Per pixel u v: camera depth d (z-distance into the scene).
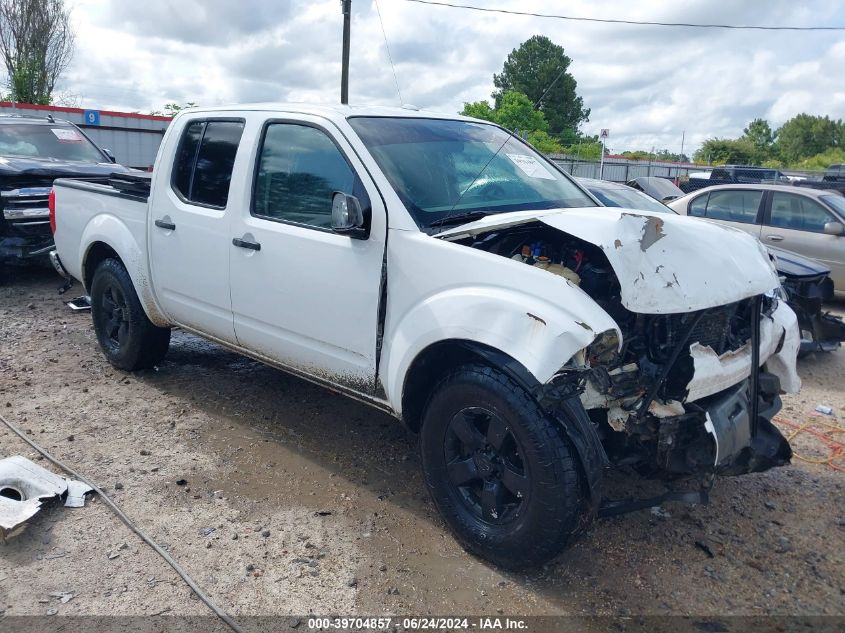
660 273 3.04
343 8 20.27
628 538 3.62
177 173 4.77
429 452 3.46
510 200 4.00
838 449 4.81
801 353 6.72
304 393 5.36
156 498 3.83
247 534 3.54
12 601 3.00
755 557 3.50
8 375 5.55
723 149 54.88
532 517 3.04
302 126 4.07
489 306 3.08
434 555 3.42
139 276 5.06
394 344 3.48
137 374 5.62
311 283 3.85
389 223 3.53
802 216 9.41
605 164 27.12
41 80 32.94
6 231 8.54
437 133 4.19
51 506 3.71
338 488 4.01
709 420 3.15
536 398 2.94
